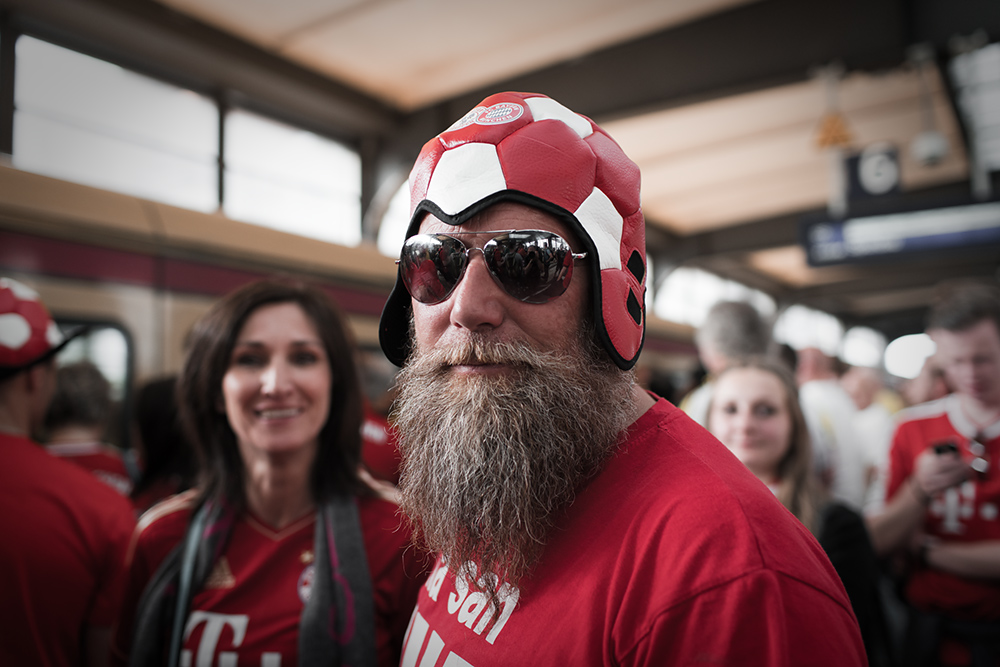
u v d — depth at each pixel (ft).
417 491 2.86
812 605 2.11
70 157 19.99
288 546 4.66
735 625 2.07
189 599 4.45
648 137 34.32
